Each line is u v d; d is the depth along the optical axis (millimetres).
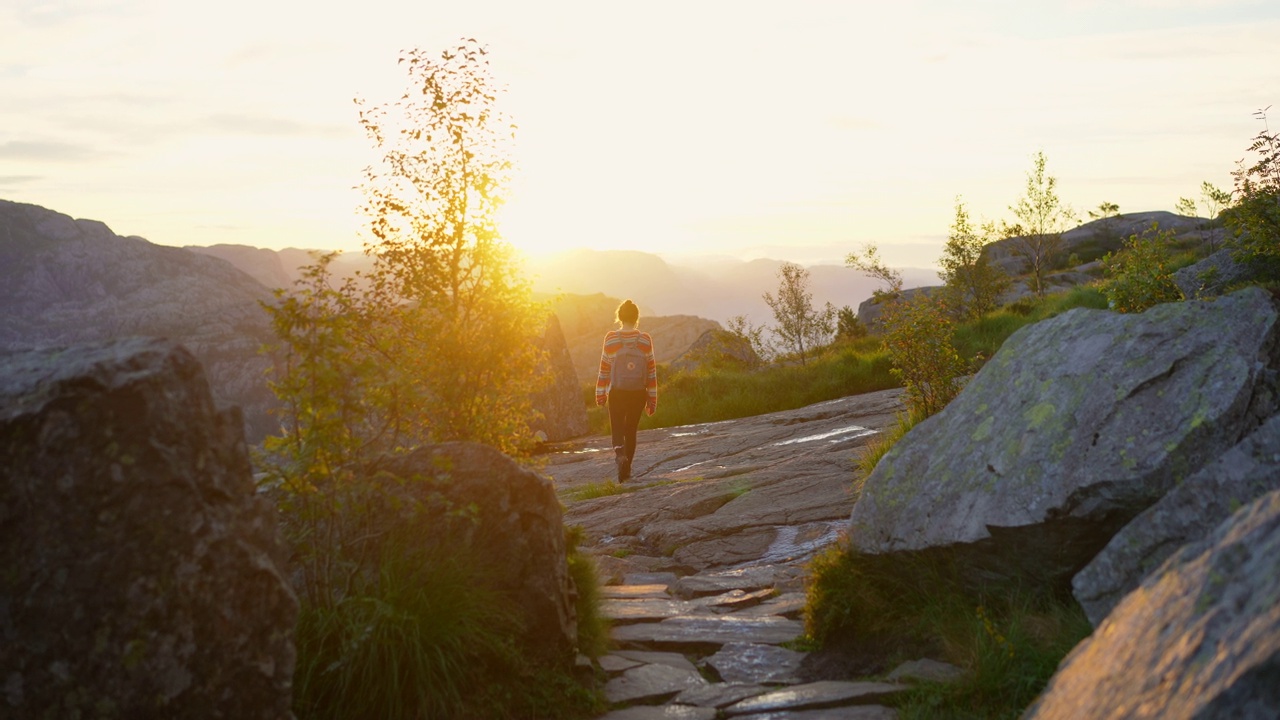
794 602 6445
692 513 9734
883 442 9758
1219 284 12672
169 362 3061
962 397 6199
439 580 4488
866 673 4992
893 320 10141
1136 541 4055
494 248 6570
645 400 12359
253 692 3057
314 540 4336
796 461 11211
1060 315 6051
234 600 3039
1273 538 2195
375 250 6707
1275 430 3877
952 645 4801
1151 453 4562
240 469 3289
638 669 5293
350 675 4012
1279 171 12305
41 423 2803
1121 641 2607
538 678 4645
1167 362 4938
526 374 6582
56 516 2803
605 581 7621
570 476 14500
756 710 4516
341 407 4402
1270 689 1711
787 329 25953
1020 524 4879
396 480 4891
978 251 25078
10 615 2770
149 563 2871
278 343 4426
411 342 6285
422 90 6711
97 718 2801
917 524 5543
